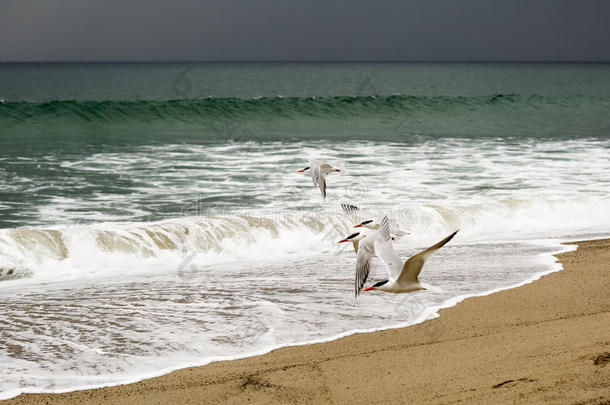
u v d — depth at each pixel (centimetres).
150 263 1117
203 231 1216
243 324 773
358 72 15375
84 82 8444
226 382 602
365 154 2158
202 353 684
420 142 2509
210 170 1823
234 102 3206
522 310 805
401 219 1348
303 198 1502
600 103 3991
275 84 8288
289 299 880
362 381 582
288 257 1175
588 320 722
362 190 1595
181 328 761
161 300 877
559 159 2109
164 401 563
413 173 1833
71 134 2516
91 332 746
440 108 3616
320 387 576
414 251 1166
